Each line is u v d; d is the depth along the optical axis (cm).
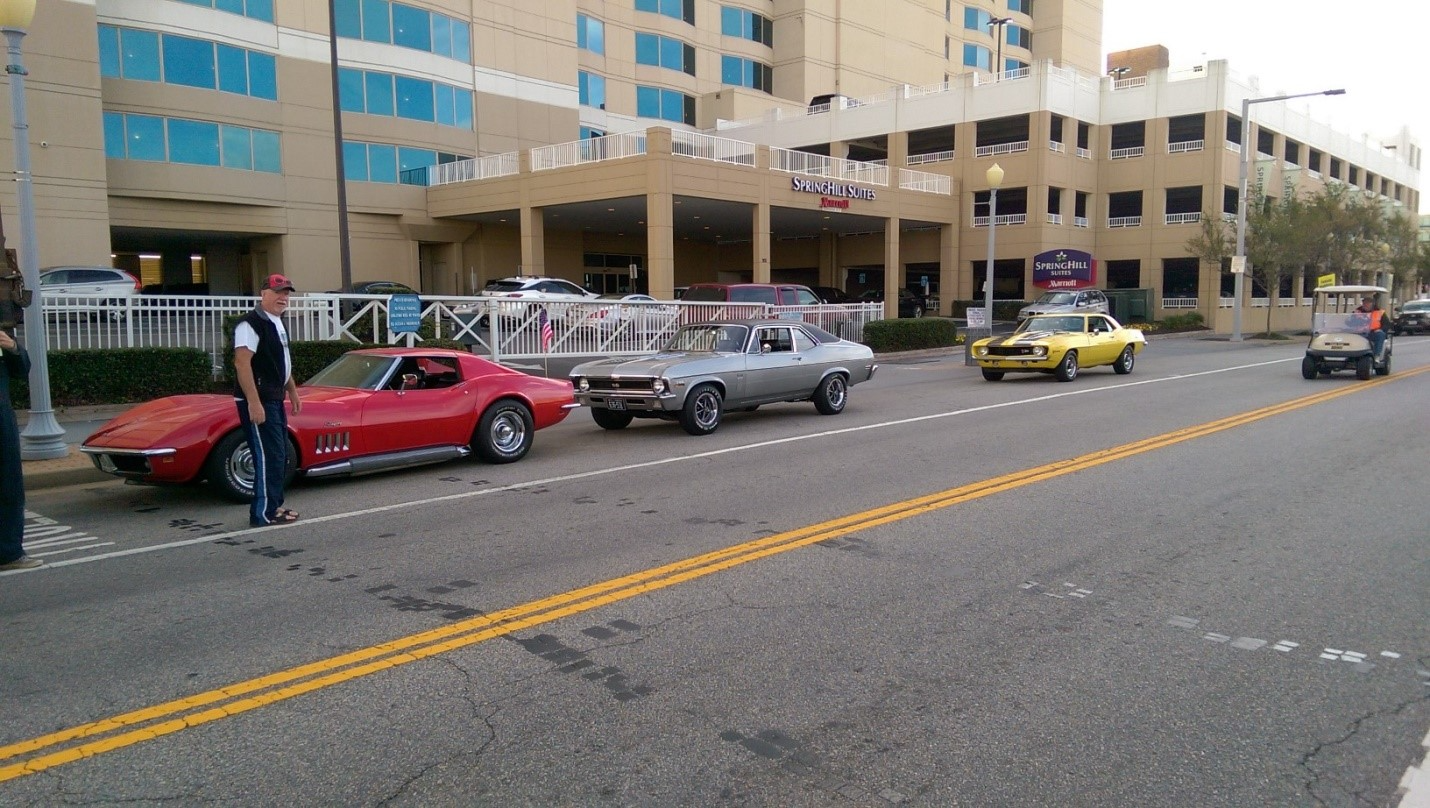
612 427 1341
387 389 974
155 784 362
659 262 2997
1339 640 507
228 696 441
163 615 555
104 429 873
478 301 1861
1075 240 4466
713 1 5175
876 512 798
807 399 1448
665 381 1220
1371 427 1262
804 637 512
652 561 658
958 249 4416
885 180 3981
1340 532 728
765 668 471
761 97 5119
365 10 3584
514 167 3494
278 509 789
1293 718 416
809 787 359
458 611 557
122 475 843
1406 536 714
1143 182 4466
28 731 407
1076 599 573
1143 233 4472
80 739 399
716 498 866
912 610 554
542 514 811
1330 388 1748
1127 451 1090
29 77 2697
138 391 1413
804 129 4916
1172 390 1741
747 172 3288
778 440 1214
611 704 430
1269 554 669
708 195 3152
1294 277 4566
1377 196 4888
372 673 466
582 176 3219
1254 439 1171
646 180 3014
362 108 3600
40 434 1032
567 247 4394
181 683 456
